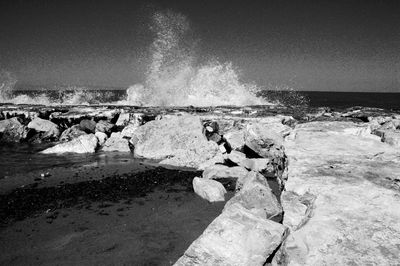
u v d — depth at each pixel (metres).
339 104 38.12
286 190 3.51
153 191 6.17
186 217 4.95
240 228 2.83
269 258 2.72
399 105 37.09
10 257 3.88
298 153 4.79
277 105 18.98
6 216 5.09
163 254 3.87
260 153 7.69
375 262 2.18
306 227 2.59
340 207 2.90
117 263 3.69
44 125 11.72
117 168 8.01
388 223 2.61
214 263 2.66
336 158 4.49
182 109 14.23
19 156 9.32
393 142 5.40
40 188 6.45
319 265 2.20
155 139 9.52
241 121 10.98
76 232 4.49
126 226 4.65
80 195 5.98
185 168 8.05
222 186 6.05
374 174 3.77
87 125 11.75
